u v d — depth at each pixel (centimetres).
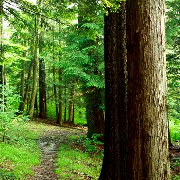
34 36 884
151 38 489
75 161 1159
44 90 3123
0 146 1186
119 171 696
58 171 966
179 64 1556
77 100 2255
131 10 505
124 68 711
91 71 1530
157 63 489
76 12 753
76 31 843
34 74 2642
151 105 486
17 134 1641
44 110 3133
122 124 704
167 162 494
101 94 1579
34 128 2131
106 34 725
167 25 1570
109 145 712
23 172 910
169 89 1772
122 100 708
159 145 486
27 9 777
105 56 730
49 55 2655
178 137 2412
